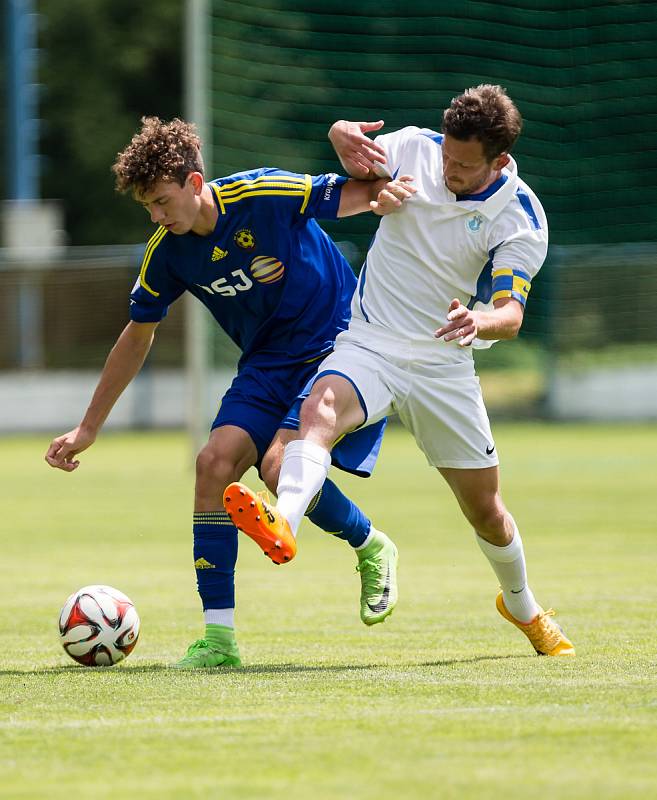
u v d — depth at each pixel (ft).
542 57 268.41
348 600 79.25
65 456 60.49
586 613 70.13
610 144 272.92
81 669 53.62
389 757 35.88
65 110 403.95
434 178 54.80
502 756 35.83
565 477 165.89
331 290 60.75
